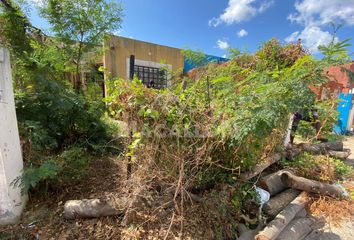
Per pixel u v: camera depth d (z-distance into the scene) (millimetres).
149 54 7645
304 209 2605
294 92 1830
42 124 2984
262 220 2273
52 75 3309
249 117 1838
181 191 2059
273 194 2750
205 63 4426
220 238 2014
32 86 2990
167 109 1976
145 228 1980
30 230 1927
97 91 4074
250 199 2480
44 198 2332
